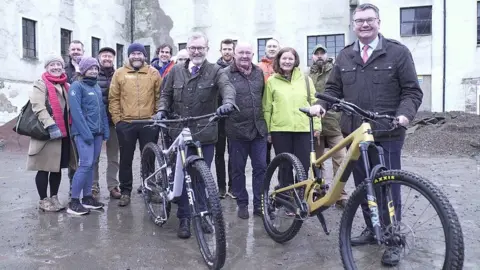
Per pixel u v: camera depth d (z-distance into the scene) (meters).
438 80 19.72
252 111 4.86
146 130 5.45
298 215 3.86
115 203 5.74
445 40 19.53
